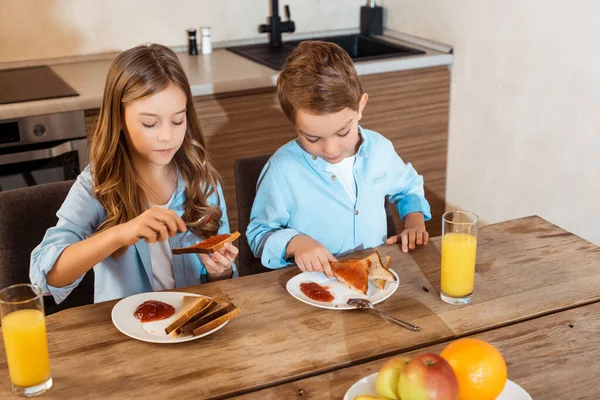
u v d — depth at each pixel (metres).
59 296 1.46
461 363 1.00
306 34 3.23
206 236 1.70
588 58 2.22
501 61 2.59
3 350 1.21
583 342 1.22
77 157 2.38
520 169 2.61
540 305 1.33
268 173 1.71
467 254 1.30
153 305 1.30
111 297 1.65
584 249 1.56
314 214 1.74
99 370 1.15
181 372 1.14
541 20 2.38
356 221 1.76
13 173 2.33
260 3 3.08
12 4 2.71
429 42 2.94
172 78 1.51
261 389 1.11
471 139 2.83
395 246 1.60
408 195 1.84
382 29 3.23
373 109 2.79
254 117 2.61
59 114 2.30
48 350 1.20
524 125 2.55
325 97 1.43
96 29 2.86
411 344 1.21
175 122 1.53
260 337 1.24
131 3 2.88
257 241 1.65
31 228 1.60
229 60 2.85
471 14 2.69
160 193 1.68
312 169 1.71
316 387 1.10
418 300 1.36
